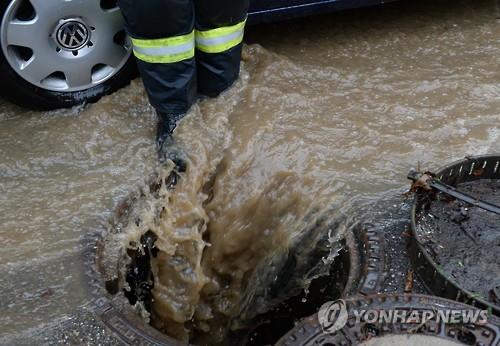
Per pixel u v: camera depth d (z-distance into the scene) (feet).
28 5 11.00
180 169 10.68
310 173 10.54
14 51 11.27
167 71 10.46
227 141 10.99
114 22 11.57
